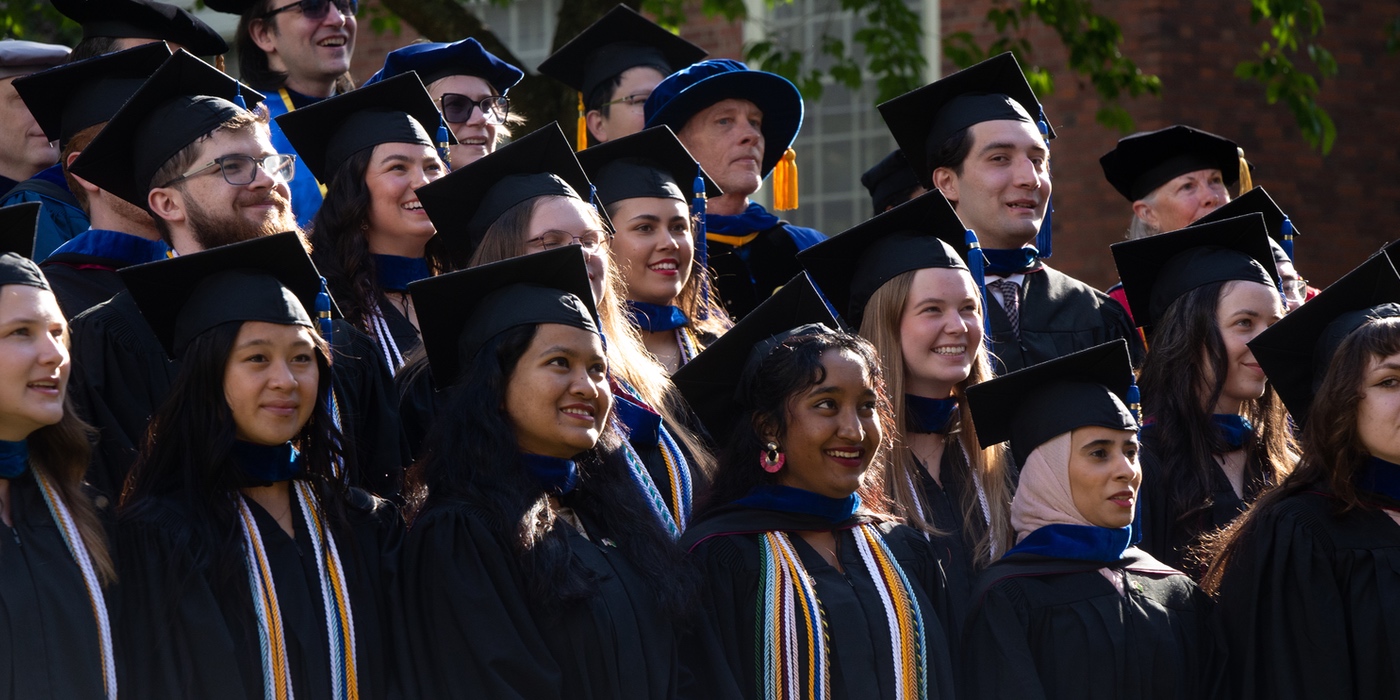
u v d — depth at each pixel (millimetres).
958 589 10648
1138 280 12750
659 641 9297
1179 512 11688
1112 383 10734
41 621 7977
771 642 9547
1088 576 10328
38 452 8445
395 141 11461
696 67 14648
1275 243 13789
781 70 24422
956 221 11555
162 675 8289
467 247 11336
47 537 8219
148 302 9031
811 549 9938
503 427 9289
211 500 8680
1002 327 13141
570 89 19922
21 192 12250
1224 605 10773
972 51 25969
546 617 8945
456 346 9836
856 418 9891
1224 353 11930
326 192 11680
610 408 10016
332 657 8727
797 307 10391
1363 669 10344
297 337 8867
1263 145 27188
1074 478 10445
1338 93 27609
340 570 8961
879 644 9695
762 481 10141
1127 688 10016
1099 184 26922
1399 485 10688
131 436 9523
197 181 10102
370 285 11203
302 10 14266
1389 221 27734
